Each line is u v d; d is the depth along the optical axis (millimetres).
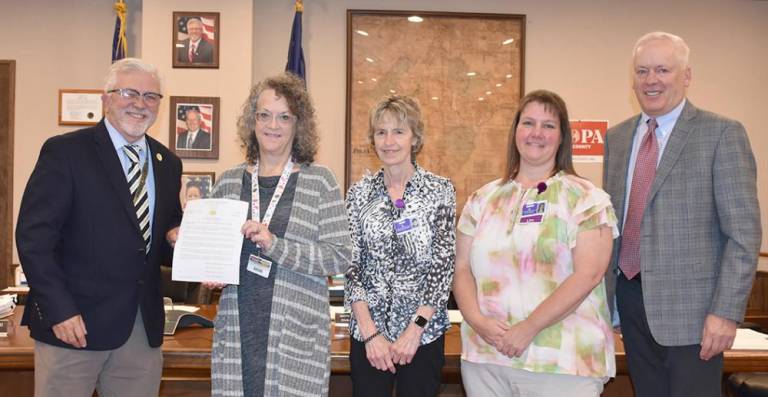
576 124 5492
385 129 2104
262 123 1881
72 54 5215
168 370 2699
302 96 1924
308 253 1801
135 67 2023
